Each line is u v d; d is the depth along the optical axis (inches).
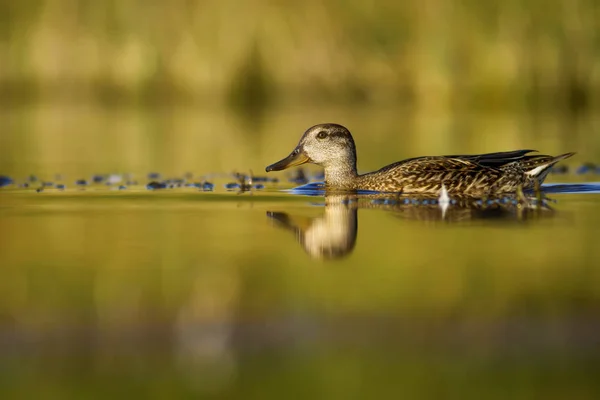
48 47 1493.6
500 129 1130.0
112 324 287.1
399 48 1435.8
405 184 629.9
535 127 1150.3
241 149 981.2
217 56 1456.7
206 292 322.0
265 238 438.0
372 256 390.6
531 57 1347.2
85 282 339.6
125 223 486.3
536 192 596.4
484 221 485.7
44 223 485.7
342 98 1449.3
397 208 547.8
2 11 1508.4
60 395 235.9
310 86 1450.5
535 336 274.5
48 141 1072.8
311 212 530.6
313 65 1444.4
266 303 310.8
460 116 1320.1
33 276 350.6
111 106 1485.0
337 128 661.3
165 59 1473.9
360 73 1446.9
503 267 364.8
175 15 1469.0
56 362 258.1
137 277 347.9
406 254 393.1
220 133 1140.5
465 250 400.5
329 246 413.7
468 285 333.7
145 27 1473.9
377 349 266.5
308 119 1284.4
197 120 1300.4
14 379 246.4
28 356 262.8
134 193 634.2
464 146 950.4
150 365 256.2
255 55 1450.5
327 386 241.0
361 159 856.3
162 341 273.7
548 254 389.7
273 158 903.1
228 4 1460.4
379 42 1439.5
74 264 372.8
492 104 1364.4
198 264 372.8
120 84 1483.8
